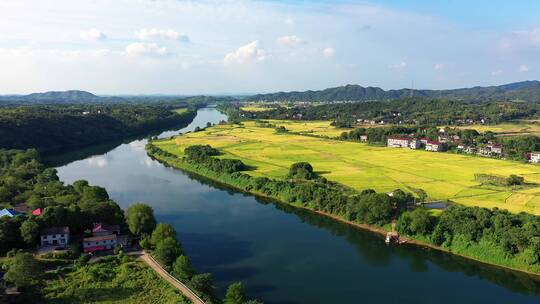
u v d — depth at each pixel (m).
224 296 112.12
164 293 107.38
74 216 143.38
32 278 108.12
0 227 129.25
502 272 132.75
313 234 165.25
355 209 177.00
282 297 115.06
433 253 148.00
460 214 155.50
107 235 138.00
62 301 102.88
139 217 143.00
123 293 107.12
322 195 194.75
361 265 137.88
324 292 118.94
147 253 132.50
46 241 133.12
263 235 162.62
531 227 138.25
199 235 161.00
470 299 117.69
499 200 187.38
